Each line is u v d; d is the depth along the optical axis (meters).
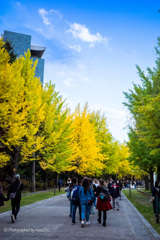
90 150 28.52
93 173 33.84
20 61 18.86
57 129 22.64
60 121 23.00
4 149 19.16
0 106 14.08
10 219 8.16
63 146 23.05
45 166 21.48
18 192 8.02
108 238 5.87
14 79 14.88
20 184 8.14
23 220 8.05
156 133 11.47
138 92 12.15
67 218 8.67
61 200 15.44
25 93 17.89
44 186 26.64
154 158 16.30
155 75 12.57
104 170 38.38
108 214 10.25
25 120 16.34
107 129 38.06
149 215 9.67
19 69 16.38
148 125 11.30
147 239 5.81
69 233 6.35
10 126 14.95
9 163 21.08
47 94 21.86
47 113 21.11
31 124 17.41
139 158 18.14
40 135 20.91
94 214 10.24
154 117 10.84
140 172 25.02
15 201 7.94
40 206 12.04
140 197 20.34
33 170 21.88
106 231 6.68
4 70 15.26
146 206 13.15
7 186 19.88
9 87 14.93
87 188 7.55
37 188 26.72
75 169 29.03
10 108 15.05
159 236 5.97
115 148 40.31
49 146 21.83
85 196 7.47
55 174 30.67
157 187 8.80
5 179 22.28
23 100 16.88
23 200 14.03
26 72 18.67
